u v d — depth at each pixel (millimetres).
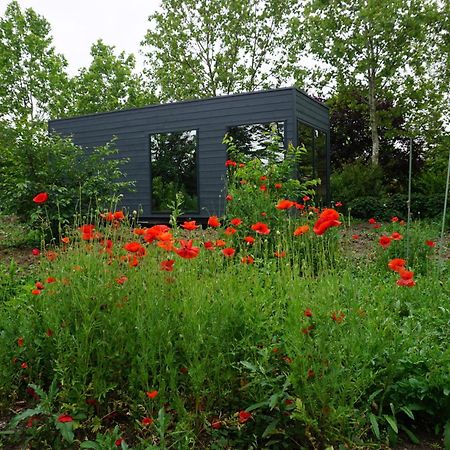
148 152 12289
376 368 2174
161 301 2166
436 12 15945
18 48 25828
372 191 15594
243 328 2217
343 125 20531
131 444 2016
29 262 6633
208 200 11375
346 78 18078
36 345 2400
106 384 2152
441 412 2131
